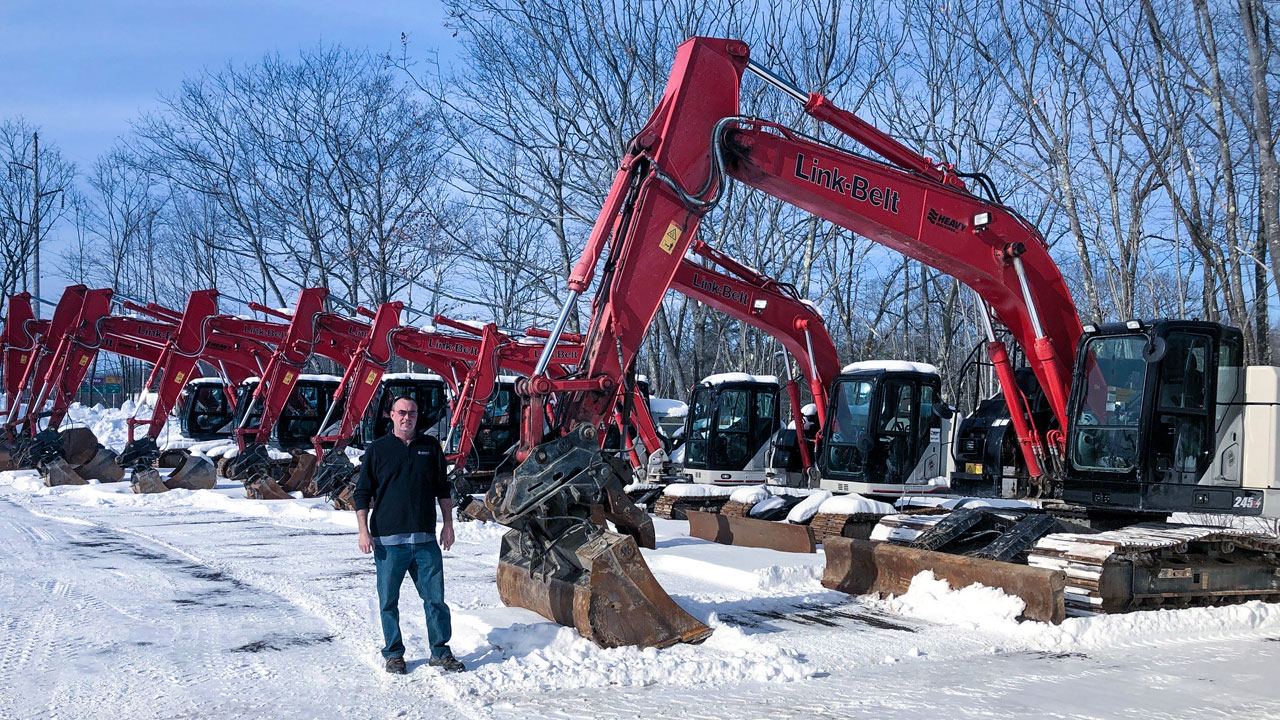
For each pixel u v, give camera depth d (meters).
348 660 6.50
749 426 18.64
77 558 11.16
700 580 9.98
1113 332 10.94
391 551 6.18
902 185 11.02
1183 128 19.05
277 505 17.38
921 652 6.97
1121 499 10.76
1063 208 23.55
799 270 30.77
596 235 8.79
